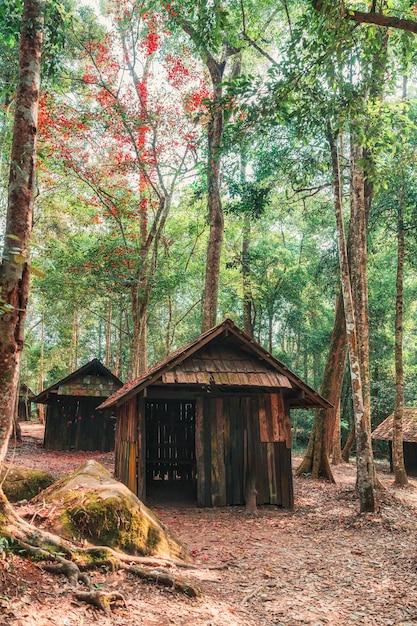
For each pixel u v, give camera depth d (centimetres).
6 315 528
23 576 480
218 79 2056
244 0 1758
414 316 3519
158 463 1589
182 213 3062
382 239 2325
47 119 1939
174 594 549
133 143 2009
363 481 1159
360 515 1128
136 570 566
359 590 662
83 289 2317
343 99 923
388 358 3123
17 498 782
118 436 1508
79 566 537
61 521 596
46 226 2748
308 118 983
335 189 1209
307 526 1083
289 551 866
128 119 1969
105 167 2188
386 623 553
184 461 1485
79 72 2128
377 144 1124
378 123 1060
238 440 1280
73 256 2252
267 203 2003
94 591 489
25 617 420
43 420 3994
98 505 623
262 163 1816
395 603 614
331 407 1300
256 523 1092
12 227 543
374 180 1117
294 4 1853
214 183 2003
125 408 1412
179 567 663
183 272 2567
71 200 2411
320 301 3791
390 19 708
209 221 2048
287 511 1234
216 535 970
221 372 1235
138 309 2252
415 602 617
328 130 1171
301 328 3894
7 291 530
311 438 1867
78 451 2378
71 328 4400
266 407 1309
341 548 898
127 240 2486
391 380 3166
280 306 3706
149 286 2198
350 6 767
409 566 775
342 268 1196
